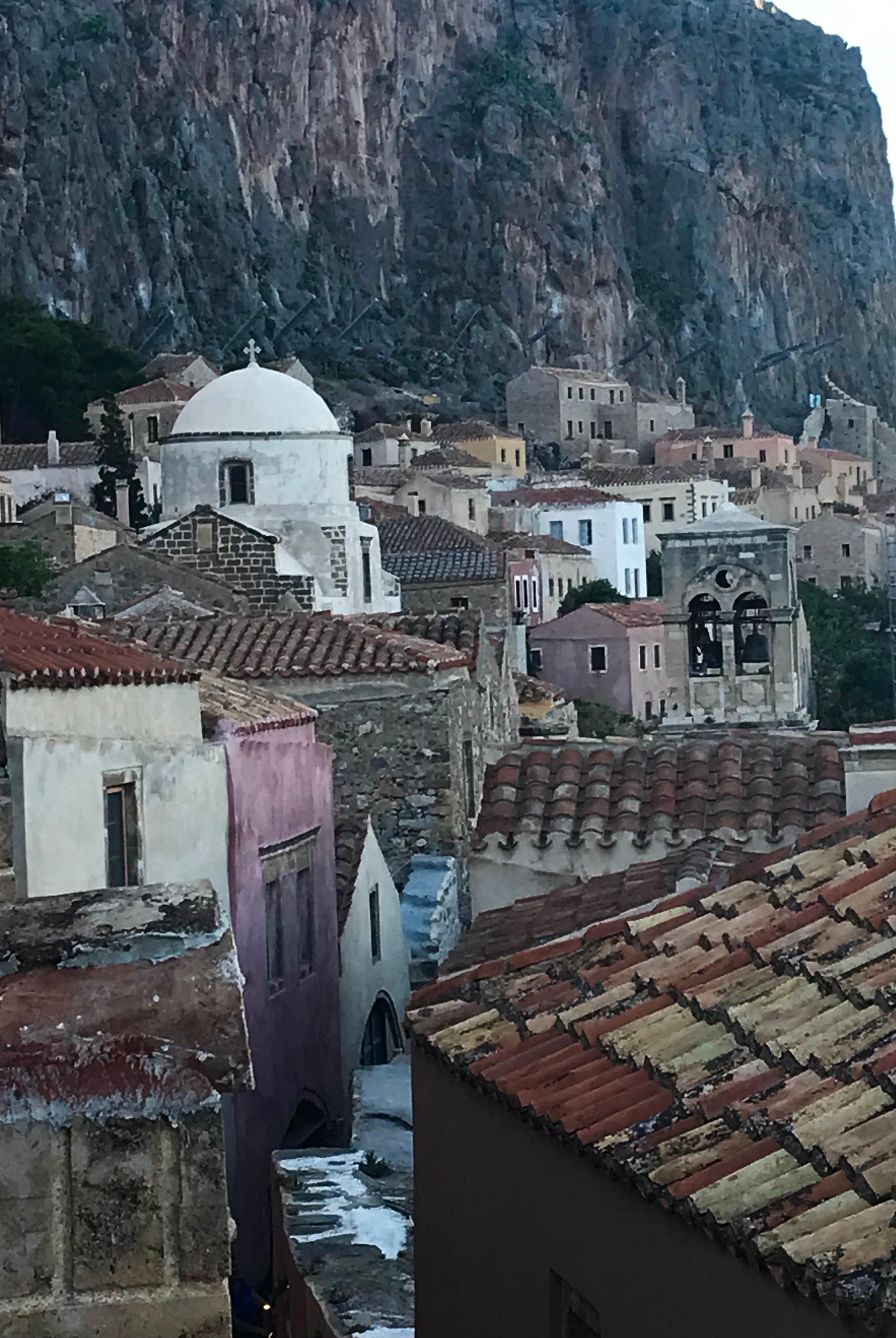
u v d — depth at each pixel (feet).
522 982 45.93
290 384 175.42
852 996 36.65
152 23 647.56
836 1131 31.53
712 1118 34.30
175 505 173.47
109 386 465.06
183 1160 24.47
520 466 560.20
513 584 356.18
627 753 74.84
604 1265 36.11
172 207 623.77
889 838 45.03
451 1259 45.55
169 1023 26.12
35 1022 26.09
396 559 248.73
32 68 586.86
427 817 94.73
